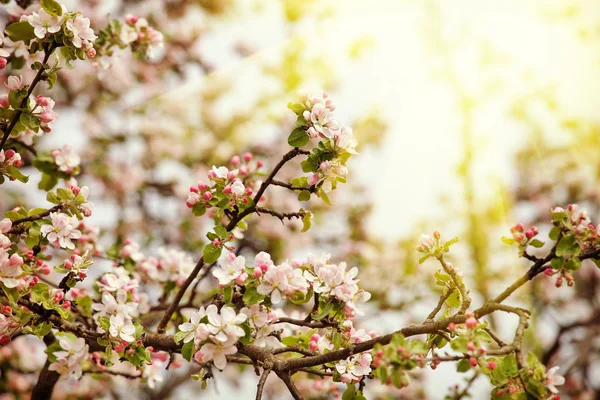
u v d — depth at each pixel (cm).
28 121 144
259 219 304
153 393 281
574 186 356
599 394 336
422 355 124
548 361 338
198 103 336
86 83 312
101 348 179
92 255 201
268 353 146
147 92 329
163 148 324
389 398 276
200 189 147
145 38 204
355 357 142
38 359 269
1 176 150
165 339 164
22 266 144
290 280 134
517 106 349
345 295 136
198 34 339
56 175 193
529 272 132
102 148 315
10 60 184
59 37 143
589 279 347
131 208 312
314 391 260
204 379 142
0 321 140
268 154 333
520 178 350
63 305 148
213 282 252
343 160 146
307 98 144
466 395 226
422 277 309
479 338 117
